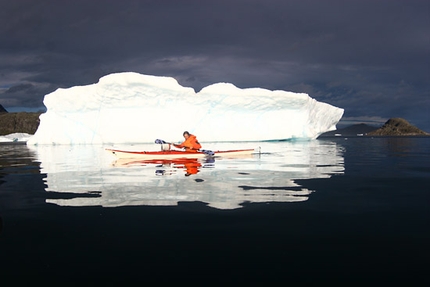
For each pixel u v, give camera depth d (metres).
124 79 20.48
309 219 3.57
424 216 3.69
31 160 10.83
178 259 2.61
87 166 8.77
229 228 3.29
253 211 3.88
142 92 21.28
